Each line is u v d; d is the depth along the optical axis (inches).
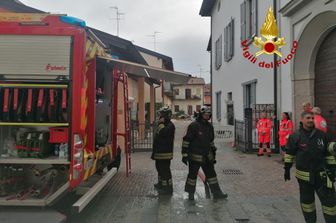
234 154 575.5
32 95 224.5
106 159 330.3
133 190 335.6
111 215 264.1
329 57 458.3
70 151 223.6
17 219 208.5
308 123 217.8
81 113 224.2
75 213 233.9
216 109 1088.8
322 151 214.4
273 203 291.3
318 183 214.2
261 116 554.9
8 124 224.7
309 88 495.5
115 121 369.7
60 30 223.6
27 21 225.3
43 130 233.0
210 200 301.4
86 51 233.3
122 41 678.5
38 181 240.7
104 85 338.0
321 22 446.6
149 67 325.4
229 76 899.4
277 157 536.1
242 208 278.7
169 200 302.5
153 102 1055.0
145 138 641.6
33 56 224.1
